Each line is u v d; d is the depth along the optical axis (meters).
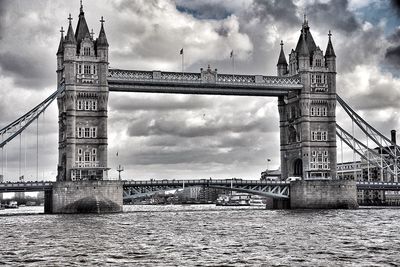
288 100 193.75
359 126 191.50
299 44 192.38
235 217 137.62
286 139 196.25
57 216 143.25
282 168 196.38
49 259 61.97
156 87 172.50
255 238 82.31
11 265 58.06
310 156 185.38
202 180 172.50
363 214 144.88
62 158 171.88
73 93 164.25
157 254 65.56
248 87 180.88
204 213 164.88
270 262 59.66
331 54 188.75
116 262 59.81
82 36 168.25
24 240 81.25
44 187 155.38
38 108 161.50
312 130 186.62
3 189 150.25
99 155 165.50
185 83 173.00
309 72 186.62
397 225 105.44
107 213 156.75
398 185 191.38
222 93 179.88
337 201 179.88
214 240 79.94
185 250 69.00
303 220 121.31
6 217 147.50
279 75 199.25
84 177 163.38
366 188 187.00
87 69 166.25
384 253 65.81
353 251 67.44
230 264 58.50
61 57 176.25
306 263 59.00
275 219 126.12
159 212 174.75
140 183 166.25
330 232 91.12
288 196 183.88
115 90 170.75
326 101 188.25
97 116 166.38
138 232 93.25
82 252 67.38
